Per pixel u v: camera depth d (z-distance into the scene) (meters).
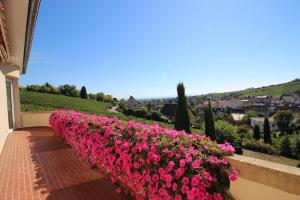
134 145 2.81
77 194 3.34
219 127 17.27
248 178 1.78
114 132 3.44
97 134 3.79
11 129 9.83
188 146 2.34
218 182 1.89
